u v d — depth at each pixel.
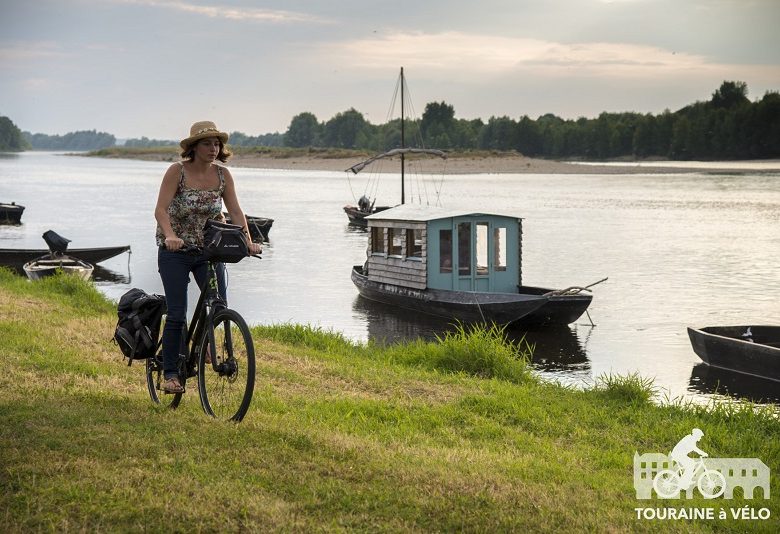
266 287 27.52
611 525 5.57
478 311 21.41
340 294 26.39
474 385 10.98
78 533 4.90
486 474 6.40
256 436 6.75
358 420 8.47
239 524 5.09
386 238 24.73
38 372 9.47
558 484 6.57
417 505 5.49
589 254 35.59
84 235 43.38
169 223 7.16
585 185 103.94
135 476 5.71
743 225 48.72
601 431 9.01
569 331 21.00
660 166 180.00
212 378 7.50
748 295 25.86
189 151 7.29
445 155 39.38
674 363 17.50
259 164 196.12
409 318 22.84
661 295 25.89
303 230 47.03
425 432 8.37
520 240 23.58
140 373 10.01
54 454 6.06
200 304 7.41
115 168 176.88
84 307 16.75
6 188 92.00
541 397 10.41
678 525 5.80
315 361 12.09
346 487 5.74
